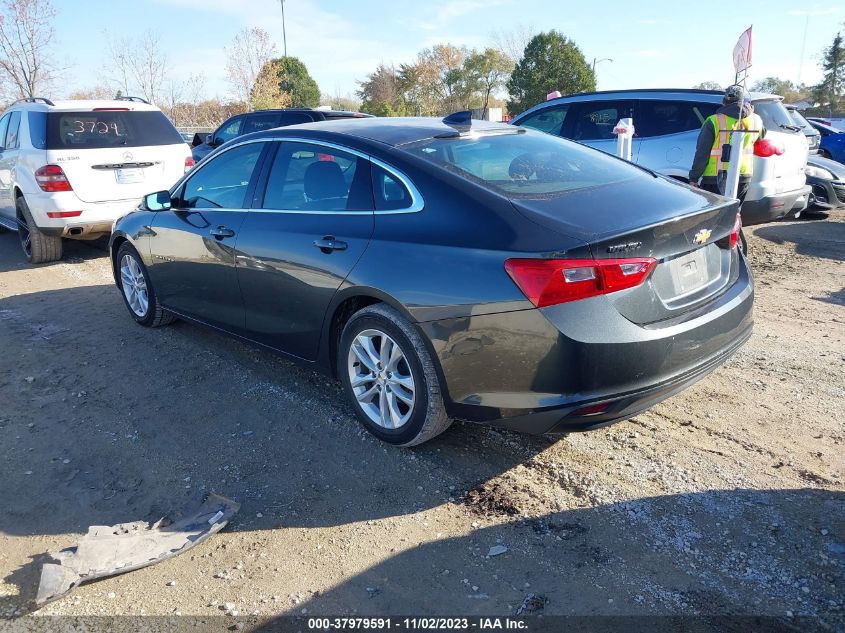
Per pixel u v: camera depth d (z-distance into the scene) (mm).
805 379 4305
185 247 4723
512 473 3367
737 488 3154
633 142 8094
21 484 3420
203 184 4746
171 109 32219
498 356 2969
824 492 3098
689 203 3283
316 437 3783
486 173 3426
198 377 4629
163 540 2928
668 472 3307
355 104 61719
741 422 3777
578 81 44188
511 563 2732
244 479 3406
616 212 3049
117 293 6750
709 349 3168
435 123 4059
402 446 3607
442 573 2695
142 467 3543
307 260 3715
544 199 3156
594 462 3428
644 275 2871
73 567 2742
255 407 4164
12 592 2686
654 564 2686
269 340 4246
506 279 2893
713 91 7652
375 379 3578
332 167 3777
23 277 7523
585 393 2836
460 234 3100
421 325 3176
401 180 3426
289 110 12516
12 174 8094
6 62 22859
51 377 4676
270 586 2666
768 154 7422
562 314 2795
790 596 2490
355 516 3084
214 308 4648
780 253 8000
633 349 2824
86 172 7621
